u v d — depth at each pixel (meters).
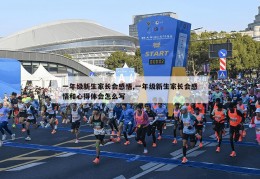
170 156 11.70
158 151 12.58
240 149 12.83
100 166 10.38
